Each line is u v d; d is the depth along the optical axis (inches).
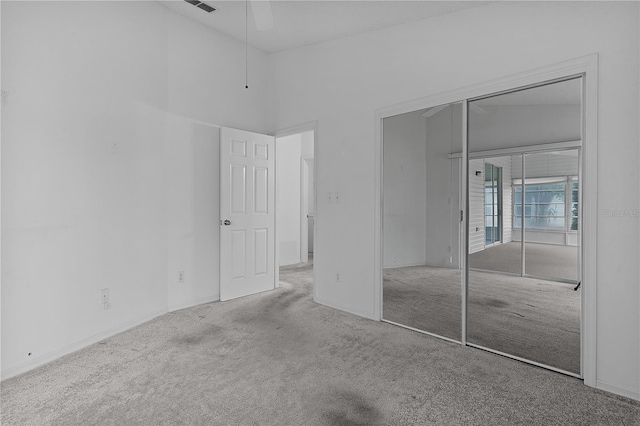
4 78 89.0
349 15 127.6
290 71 171.8
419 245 126.4
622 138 82.7
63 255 103.7
